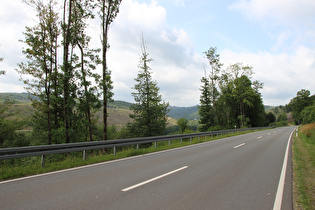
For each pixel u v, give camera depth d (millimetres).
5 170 6523
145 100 29703
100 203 3895
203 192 4676
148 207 3729
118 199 4125
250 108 62844
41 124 22234
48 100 20359
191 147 14047
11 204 3809
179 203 3961
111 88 18156
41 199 4090
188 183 5379
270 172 6809
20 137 23406
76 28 19234
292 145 15352
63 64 17219
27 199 4086
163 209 3650
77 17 18453
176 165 7773
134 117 30094
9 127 21234
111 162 8516
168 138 14602
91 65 19938
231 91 54062
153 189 4832
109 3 18406
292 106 94688
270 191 4863
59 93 21484
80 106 18859
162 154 10797
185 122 49438
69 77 17297
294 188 5242
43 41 19500
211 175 6281
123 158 9609
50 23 18891
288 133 31938
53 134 18297
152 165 7781
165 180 5648
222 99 51406
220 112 51875
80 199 4105
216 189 4914
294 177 6359
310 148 13312
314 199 4430
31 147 6855
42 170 6746
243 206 3900
